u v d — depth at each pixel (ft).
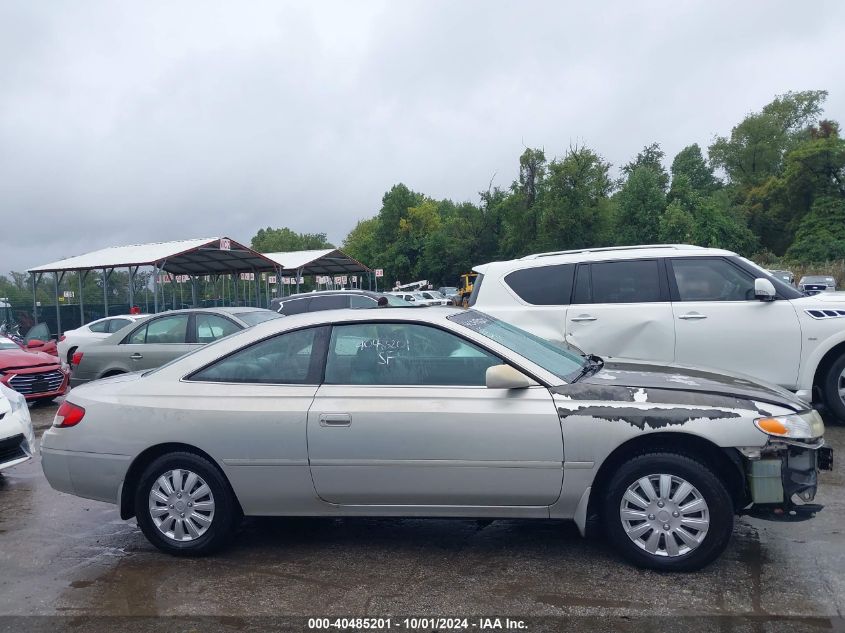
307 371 14.73
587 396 13.47
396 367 14.43
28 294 114.52
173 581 13.87
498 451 13.47
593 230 156.15
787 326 22.93
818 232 192.95
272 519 17.56
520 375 13.52
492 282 25.95
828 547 14.43
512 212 177.27
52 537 16.97
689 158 270.26
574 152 155.63
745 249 197.36
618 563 13.88
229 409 14.51
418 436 13.69
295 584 13.53
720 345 23.35
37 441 29.86
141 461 15.19
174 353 33.37
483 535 15.93
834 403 23.61
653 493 13.19
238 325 33.68
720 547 12.89
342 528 16.80
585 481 13.30
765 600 12.05
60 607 12.87
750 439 12.85
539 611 11.96
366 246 271.49
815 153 201.77
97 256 99.96
